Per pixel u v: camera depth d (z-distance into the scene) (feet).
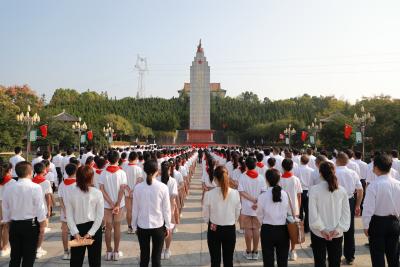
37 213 20.86
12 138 119.85
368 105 162.40
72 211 19.84
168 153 58.49
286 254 20.30
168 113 321.73
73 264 19.51
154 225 21.08
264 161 42.60
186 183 54.75
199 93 220.23
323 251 19.49
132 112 318.86
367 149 134.21
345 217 19.22
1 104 154.10
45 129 99.19
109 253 26.99
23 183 20.76
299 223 20.58
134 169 34.37
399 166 37.60
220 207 20.56
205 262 26.78
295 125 217.56
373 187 20.04
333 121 149.07
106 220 27.02
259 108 335.67
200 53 220.23
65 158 56.08
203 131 219.41
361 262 26.84
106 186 27.25
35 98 222.69
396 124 122.52
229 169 41.83
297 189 27.91
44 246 30.66
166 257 27.50
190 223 40.52
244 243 32.24
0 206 26.45
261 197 20.66
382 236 19.88
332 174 19.25
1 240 27.76
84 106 302.66
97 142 174.29
